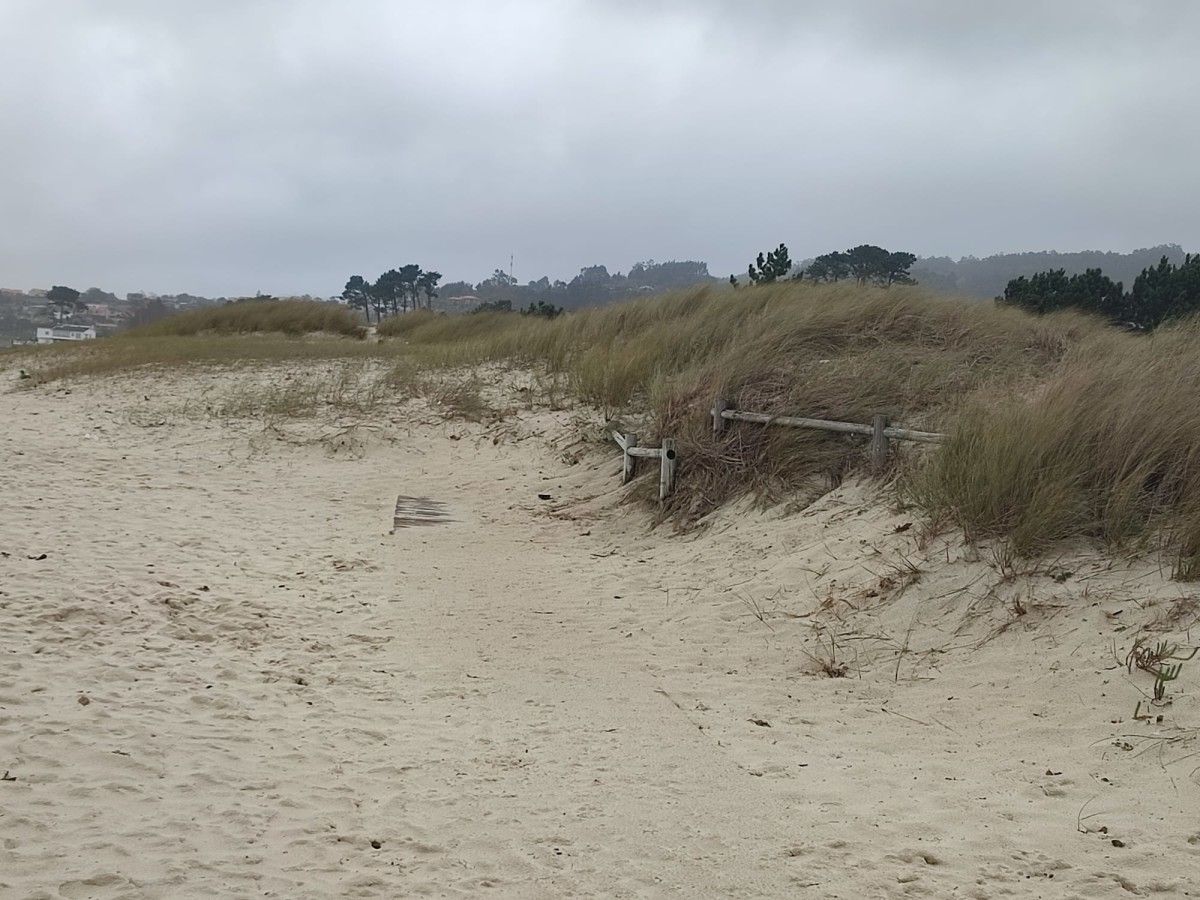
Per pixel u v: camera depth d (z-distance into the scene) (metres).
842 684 6.38
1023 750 5.23
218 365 20.45
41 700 5.48
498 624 7.73
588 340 17.53
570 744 5.47
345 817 4.45
